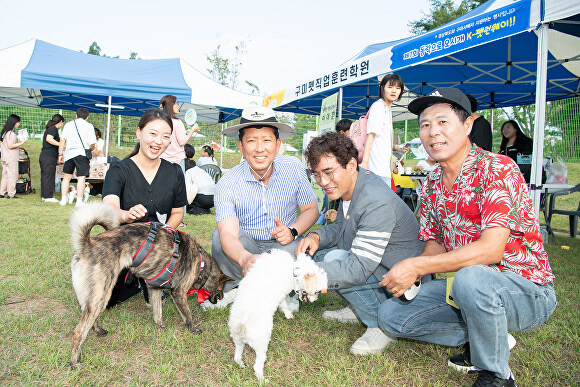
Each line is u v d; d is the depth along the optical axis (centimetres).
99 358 217
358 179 236
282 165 298
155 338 246
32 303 299
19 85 829
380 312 220
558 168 680
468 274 171
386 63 567
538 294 177
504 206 172
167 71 1029
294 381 202
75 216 225
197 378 206
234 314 204
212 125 1723
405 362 224
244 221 300
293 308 300
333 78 703
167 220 329
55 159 949
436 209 211
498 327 167
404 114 1214
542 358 223
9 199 952
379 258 222
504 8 427
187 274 271
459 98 184
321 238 280
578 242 608
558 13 383
